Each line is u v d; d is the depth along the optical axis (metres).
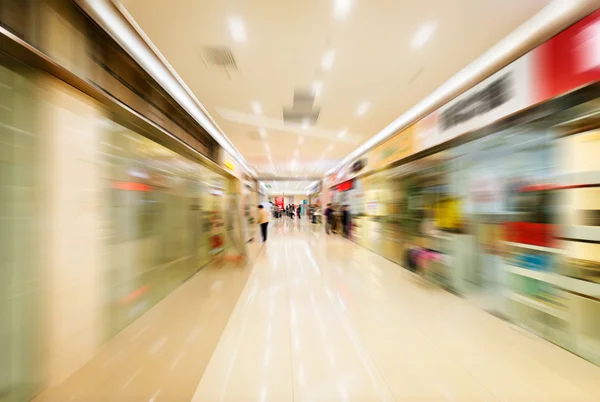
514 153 2.66
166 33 2.44
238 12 2.21
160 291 3.35
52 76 1.75
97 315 2.22
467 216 3.33
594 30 1.83
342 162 9.56
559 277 2.20
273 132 5.67
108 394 1.67
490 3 2.10
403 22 2.34
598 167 1.94
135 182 2.88
